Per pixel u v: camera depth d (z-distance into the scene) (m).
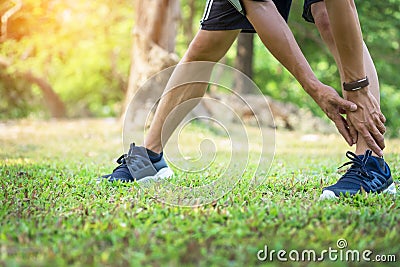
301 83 2.82
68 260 1.71
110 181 3.36
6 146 6.80
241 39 12.77
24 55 12.00
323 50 15.05
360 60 2.78
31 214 2.35
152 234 1.99
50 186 3.19
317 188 3.18
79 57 17.66
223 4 2.95
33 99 16.89
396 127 16.31
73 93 21.17
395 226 2.12
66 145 7.14
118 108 21.23
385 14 13.93
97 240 1.91
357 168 2.96
